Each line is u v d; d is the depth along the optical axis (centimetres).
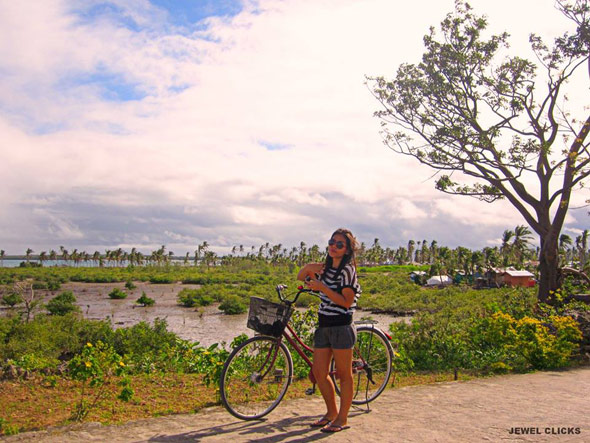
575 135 1305
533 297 1397
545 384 630
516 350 823
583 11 1304
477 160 1384
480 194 1409
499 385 617
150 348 1888
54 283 7300
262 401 485
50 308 4072
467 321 1062
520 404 513
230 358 446
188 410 499
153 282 8538
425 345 913
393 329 995
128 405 525
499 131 1377
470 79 1416
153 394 575
